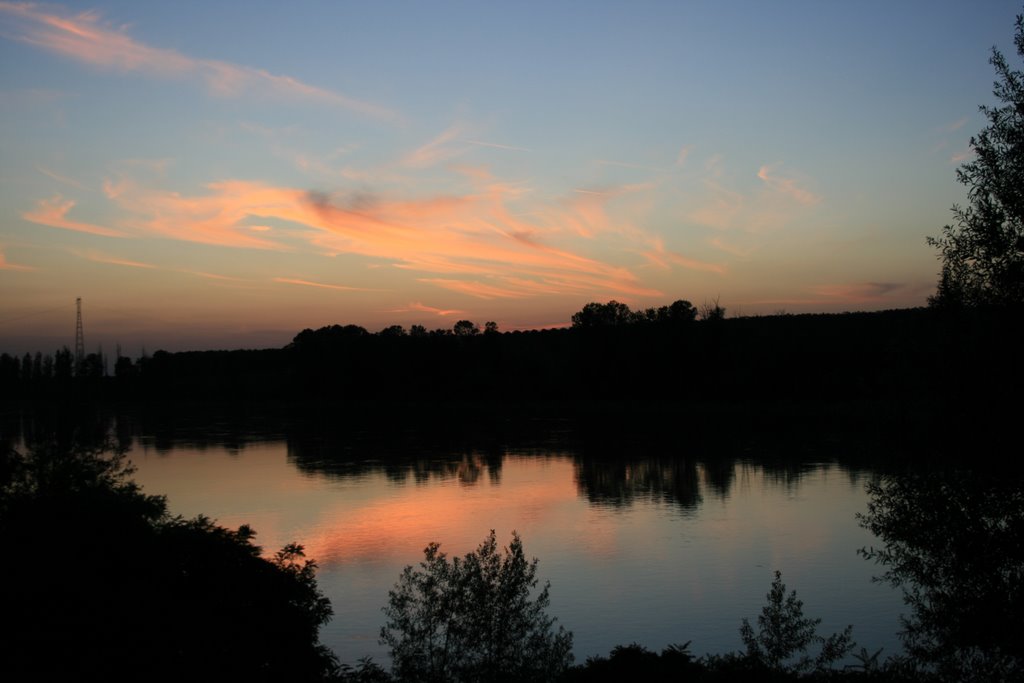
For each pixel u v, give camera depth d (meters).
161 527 14.98
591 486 63.81
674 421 112.06
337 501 58.94
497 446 93.25
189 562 13.44
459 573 18.19
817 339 119.25
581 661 26.03
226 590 13.30
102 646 11.85
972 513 16.31
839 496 56.12
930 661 17.14
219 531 14.12
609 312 143.50
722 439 90.81
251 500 59.34
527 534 46.47
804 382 117.19
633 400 135.50
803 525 47.03
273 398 191.38
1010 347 15.79
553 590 34.66
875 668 19.09
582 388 145.38
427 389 163.88
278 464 80.75
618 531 46.81
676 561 39.28
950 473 16.55
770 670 18.75
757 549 41.44
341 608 32.34
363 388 171.00
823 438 88.06
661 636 28.64
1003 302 15.96
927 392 17.17
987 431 15.94
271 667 13.37
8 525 13.57
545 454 84.62
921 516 17.22
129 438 109.50
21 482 22.58
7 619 11.80
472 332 182.75
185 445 99.94
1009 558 15.88
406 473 73.38
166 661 12.04
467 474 72.12
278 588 13.93
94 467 25.94
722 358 126.94
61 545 12.98
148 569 13.01
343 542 45.22
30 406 181.50
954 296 16.83
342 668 16.89
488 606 17.64
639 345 134.88
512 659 17.31
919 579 17.23
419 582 18.59
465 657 17.44
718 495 57.94
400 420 133.88
